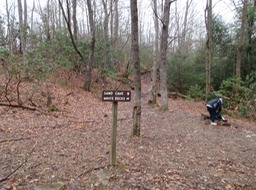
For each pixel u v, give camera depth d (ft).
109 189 11.77
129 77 74.28
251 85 40.86
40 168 13.91
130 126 25.80
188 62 64.13
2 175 12.87
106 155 16.40
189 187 12.30
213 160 16.61
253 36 52.75
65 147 17.81
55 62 42.73
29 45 48.26
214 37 58.13
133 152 17.42
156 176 13.46
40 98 33.81
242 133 25.00
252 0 52.60
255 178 13.88
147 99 53.16
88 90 50.37
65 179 12.64
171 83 65.51
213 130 25.61
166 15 34.88
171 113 35.14
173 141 20.95
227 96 44.57
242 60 53.36
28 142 18.45
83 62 52.85
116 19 70.08
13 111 26.68
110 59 61.77
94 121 27.45
